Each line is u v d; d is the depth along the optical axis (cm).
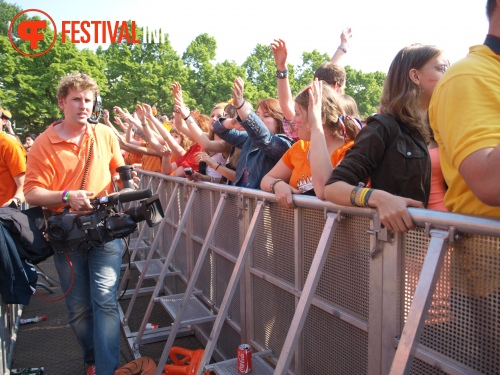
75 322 292
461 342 132
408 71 173
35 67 3534
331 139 229
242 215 285
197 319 306
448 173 136
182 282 430
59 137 284
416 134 171
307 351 214
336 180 166
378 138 166
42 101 3516
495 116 112
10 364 330
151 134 543
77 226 265
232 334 308
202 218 369
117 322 280
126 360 345
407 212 140
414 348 123
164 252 522
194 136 418
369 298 168
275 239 244
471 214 124
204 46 5034
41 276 516
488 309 123
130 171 301
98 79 3753
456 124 116
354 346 180
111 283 280
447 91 122
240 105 295
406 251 149
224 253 314
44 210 296
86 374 321
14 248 259
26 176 281
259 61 5831
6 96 3412
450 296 134
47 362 342
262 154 318
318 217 203
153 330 373
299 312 179
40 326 410
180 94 430
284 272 235
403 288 152
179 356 337
